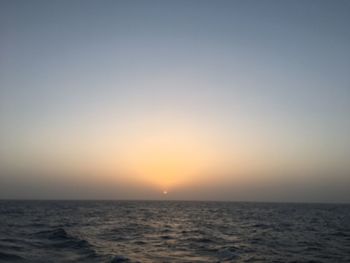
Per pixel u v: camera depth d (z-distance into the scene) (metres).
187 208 146.12
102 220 65.88
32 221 59.06
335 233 46.38
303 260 26.98
